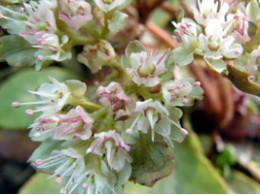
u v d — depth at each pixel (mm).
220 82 85
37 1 58
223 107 89
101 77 71
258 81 54
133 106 55
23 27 57
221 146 93
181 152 86
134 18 86
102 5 55
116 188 56
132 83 57
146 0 85
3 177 97
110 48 60
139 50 56
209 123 94
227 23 54
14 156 96
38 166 58
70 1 55
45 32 55
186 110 92
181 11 55
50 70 99
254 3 55
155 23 103
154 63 54
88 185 56
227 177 92
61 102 53
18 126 88
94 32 59
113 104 54
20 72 101
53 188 80
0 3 58
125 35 77
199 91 54
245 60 54
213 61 53
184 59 54
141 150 57
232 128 96
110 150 53
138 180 57
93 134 55
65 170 56
